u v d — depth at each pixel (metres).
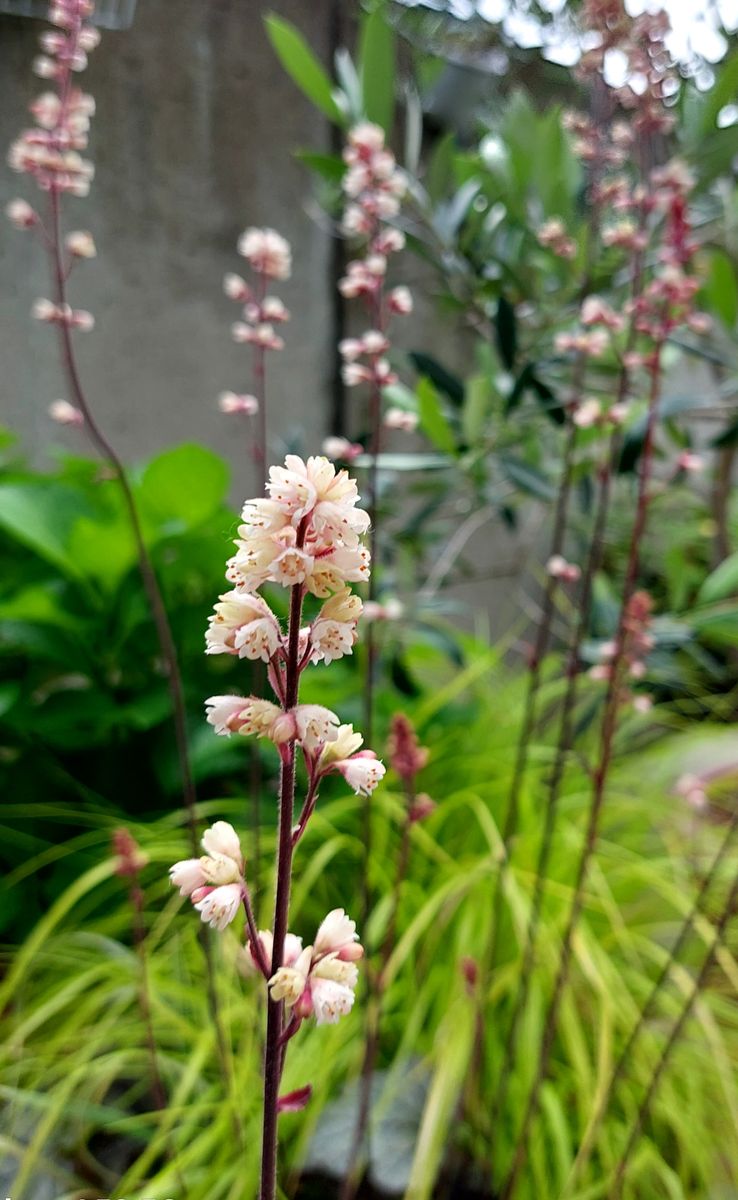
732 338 0.60
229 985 0.46
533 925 0.39
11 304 0.82
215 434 0.92
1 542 0.66
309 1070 0.42
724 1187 0.41
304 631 0.19
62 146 0.36
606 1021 0.41
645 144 0.40
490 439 0.62
